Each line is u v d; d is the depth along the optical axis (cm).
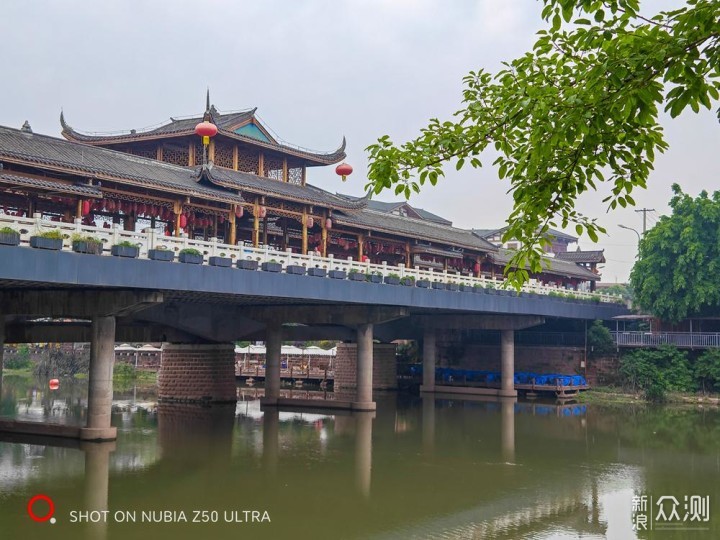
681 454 3672
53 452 3316
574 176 1055
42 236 2952
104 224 4469
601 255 9169
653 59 870
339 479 2969
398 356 8031
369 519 2408
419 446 3803
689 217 6359
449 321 6700
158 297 3422
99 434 3534
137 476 2900
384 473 3105
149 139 5009
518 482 2992
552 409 5662
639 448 3841
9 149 3350
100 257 3120
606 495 2792
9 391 6406
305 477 2989
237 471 3064
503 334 6556
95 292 3509
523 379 6769
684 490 2878
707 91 923
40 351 9406
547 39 1010
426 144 1127
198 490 2717
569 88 966
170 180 4069
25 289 3609
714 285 6275
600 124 923
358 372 5188
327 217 5175
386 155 1137
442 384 7031
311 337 6297
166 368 5522
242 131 5112
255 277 3816
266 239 5116
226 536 2175
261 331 5644
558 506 2625
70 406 5216
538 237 1100
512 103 1016
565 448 3816
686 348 6612
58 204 4012
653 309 6644
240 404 5475
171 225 4781
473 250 6931
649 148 1021
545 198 1052
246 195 4538
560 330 7450
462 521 2409
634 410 5641
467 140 1088
